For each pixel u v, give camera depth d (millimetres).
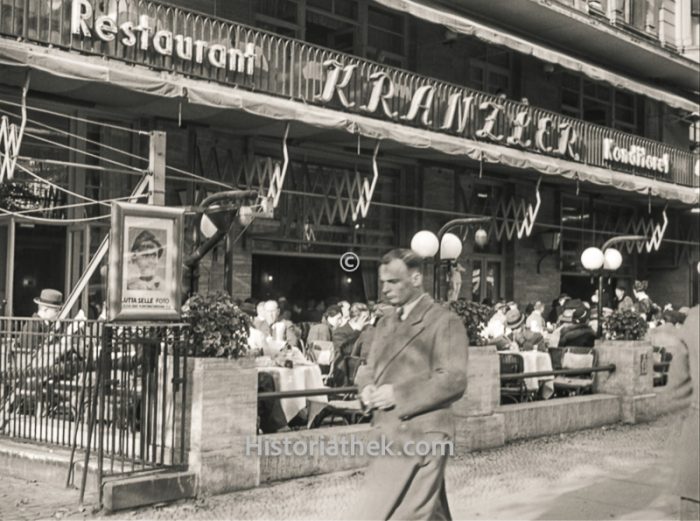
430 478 4344
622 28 23922
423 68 19484
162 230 7375
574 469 9031
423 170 19188
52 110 13305
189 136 14789
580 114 23953
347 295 18078
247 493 7586
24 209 13062
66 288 13477
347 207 16234
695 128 28438
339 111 14859
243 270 15656
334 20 17859
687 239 26766
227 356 7617
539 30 21719
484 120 17781
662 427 12141
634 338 12812
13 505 6891
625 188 20828
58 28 11555
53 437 8031
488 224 20812
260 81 13883
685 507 4430
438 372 4395
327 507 7168
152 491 7023
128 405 7387
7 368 8422
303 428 9914
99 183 13906
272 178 13789
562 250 23062
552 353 13539
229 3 15609
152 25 12828
